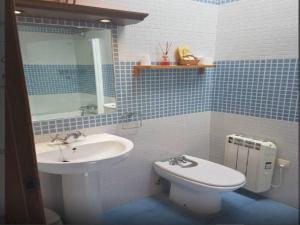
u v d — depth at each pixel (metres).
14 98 0.74
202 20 2.30
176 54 2.18
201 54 2.36
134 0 1.88
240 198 2.27
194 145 2.52
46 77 1.64
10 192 0.80
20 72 0.73
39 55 1.60
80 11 1.46
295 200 2.06
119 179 2.08
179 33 2.17
